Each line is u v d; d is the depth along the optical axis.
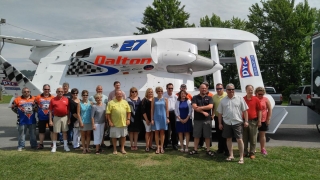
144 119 6.47
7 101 30.94
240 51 8.16
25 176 4.63
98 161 5.56
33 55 9.26
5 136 8.89
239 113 5.45
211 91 8.11
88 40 8.75
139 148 6.86
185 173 4.74
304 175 4.56
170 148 6.81
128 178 4.51
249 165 5.18
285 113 7.74
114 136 6.14
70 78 8.37
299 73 26.86
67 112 6.56
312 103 8.35
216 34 8.10
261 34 28.45
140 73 8.03
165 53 7.81
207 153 6.04
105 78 8.12
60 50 8.84
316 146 6.95
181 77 8.15
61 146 7.16
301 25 26.88
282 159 5.59
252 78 7.89
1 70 8.12
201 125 5.98
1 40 8.55
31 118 6.66
